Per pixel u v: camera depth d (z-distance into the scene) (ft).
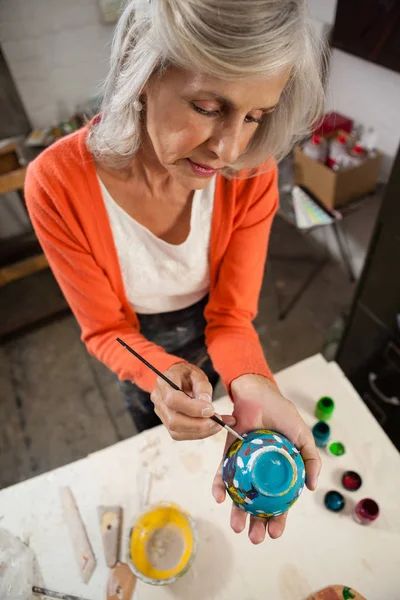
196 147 1.89
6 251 7.68
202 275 3.09
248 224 2.81
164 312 3.33
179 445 3.22
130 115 2.07
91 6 6.29
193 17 1.43
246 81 1.56
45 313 7.42
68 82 6.94
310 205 5.88
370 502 2.86
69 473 3.15
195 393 2.40
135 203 2.58
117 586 2.66
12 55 6.38
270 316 7.16
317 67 1.98
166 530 2.83
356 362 5.51
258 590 2.63
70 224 2.47
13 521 2.95
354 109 5.92
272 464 2.13
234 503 2.22
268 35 1.45
